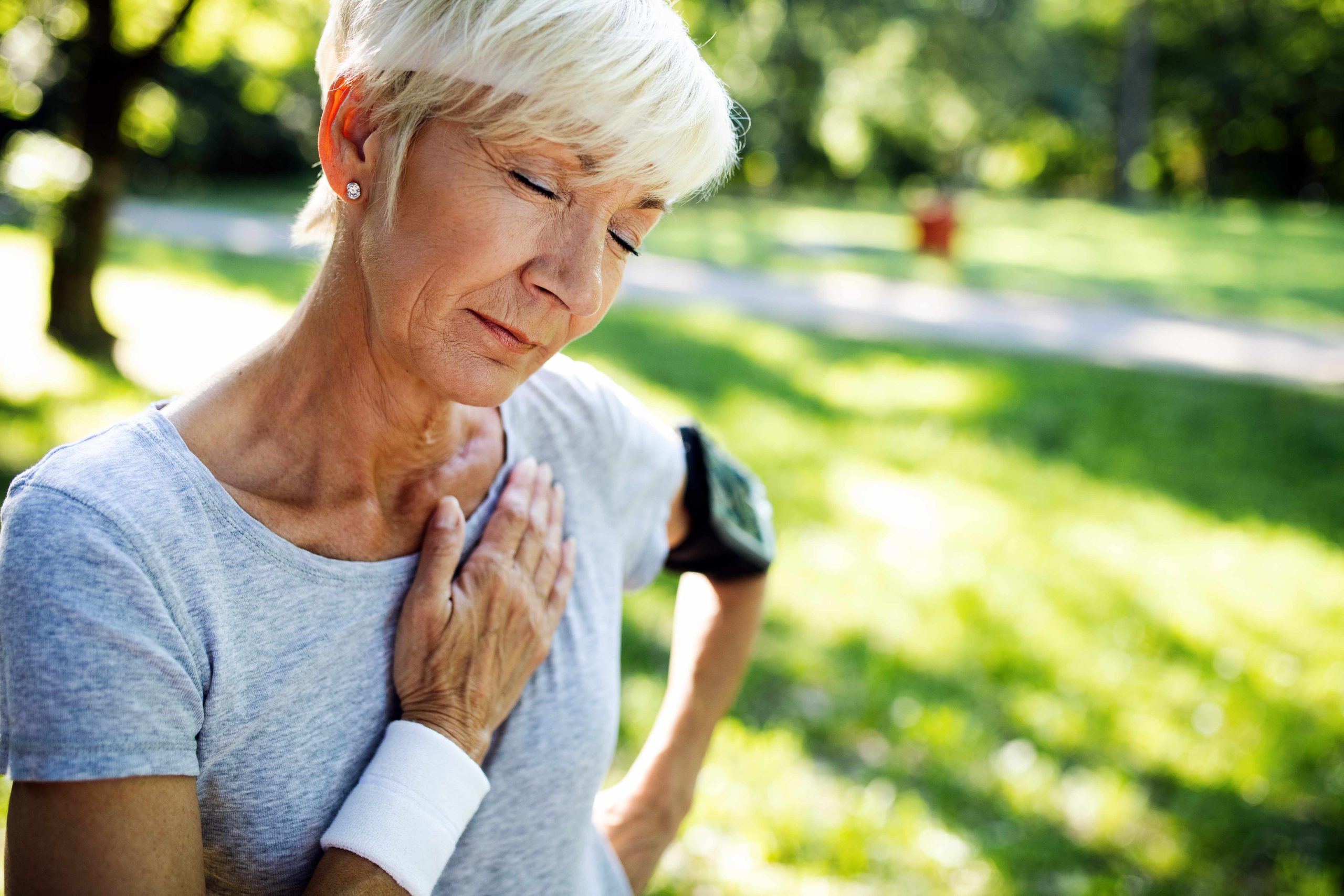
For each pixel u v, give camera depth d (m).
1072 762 3.40
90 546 0.75
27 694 0.73
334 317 0.90
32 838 0.73
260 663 0.85
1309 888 2.87
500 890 1.00
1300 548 5.44
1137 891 2.85
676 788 1.31
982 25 27.36
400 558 0.96
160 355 7.10
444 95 0.81
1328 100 34.47
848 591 4.46
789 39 23.97
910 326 10.80
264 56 7.91
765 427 6.71
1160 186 39.03
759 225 20.31
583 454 1.14
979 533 5.28
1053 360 9.50
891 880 2.76
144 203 16.81
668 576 4.24
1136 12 33.12
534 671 1.03
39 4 6.06
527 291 0.85
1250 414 7.88
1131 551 5.23
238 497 0.86
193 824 0.79
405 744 0.90
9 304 7.94
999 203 29.28
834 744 3.33
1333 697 3.93
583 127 0.81
